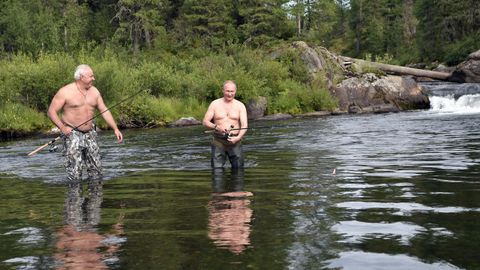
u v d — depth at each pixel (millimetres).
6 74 20562
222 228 3625
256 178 6262
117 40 46094
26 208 4734
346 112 24688
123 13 49812
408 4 87562
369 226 3621
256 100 24125
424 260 2781
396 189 5199
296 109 25281
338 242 3188
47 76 20219
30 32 43500
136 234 3520
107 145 12148
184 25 51562
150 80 24406
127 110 20594
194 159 8781
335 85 27156
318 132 13852
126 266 2770
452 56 56625
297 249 3025
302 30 66312
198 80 25266
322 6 67812
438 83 34625
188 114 22828
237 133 7777
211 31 51688
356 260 2801
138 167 7848
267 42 50906
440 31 60281
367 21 89312
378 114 22875
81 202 4973
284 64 28688
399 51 79750
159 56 44750
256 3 54656
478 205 4281
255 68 26578
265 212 4176
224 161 7602
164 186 5836
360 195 4902
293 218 3920
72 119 6973
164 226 3754
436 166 6840
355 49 92125
